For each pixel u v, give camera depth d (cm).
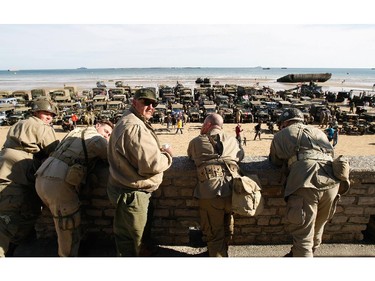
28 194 282
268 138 2334
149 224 279
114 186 250
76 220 265
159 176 254
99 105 3291
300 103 3359
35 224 314
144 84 9081
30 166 284
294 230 253
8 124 2823
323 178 244
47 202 262
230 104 3531
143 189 246
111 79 12781
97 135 289
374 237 321
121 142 235
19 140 279
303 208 245
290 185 254
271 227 317
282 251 306
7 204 265
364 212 312
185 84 8944
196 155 274
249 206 241
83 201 308
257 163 314
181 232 317
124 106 3300
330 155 262
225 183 254
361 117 2877
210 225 264
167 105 3559
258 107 3284
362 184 304
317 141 261
